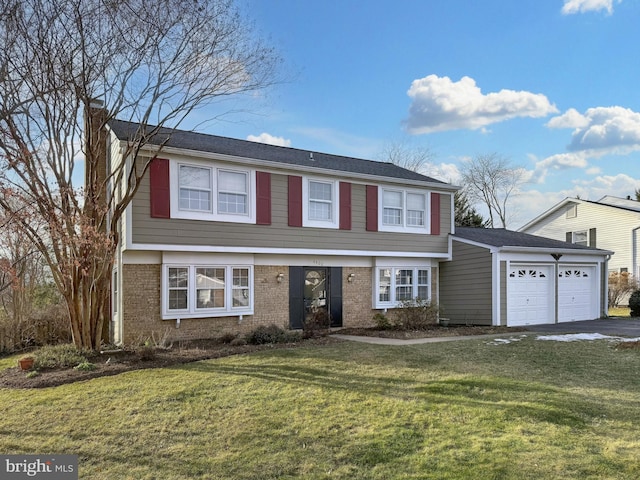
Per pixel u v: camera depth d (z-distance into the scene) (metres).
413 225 15.72
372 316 15.02
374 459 4.37
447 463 4.21
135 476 4.15
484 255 15.10
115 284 12.28
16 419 5.69
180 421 5.49
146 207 11.00
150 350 9.12
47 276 16.34
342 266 14.59
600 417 5.30
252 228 12.55
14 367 8.91
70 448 4.80
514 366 8.00
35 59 8.51
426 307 14.37
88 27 8.70
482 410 5.56
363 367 7.86
